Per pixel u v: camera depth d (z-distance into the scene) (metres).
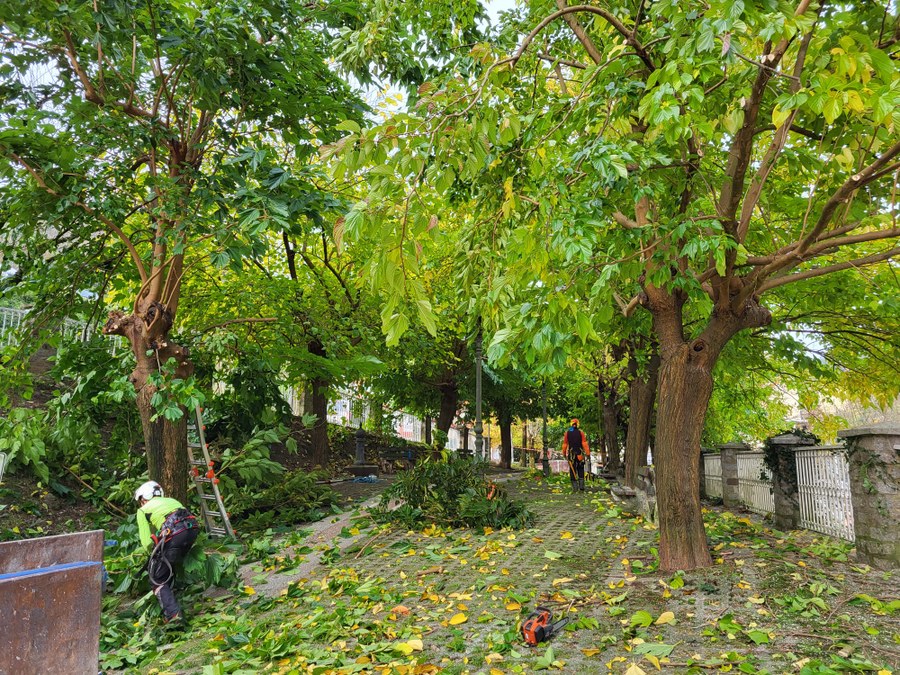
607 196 6.09
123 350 11.35
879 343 11.54
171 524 6.59
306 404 19.83
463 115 3.55
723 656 4.30
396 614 5.91
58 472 10.98
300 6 9.55
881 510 6.48
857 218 6.23
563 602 5.90
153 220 9.12
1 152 7.87
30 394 10.30
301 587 7.22
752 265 6.64
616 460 20.36
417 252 2.98
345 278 15.38
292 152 13.37
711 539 7.96
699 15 4.45
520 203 5.65
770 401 20.72
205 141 9.68
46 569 2.95
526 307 4.54
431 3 8.80
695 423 6.95
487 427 43.91
